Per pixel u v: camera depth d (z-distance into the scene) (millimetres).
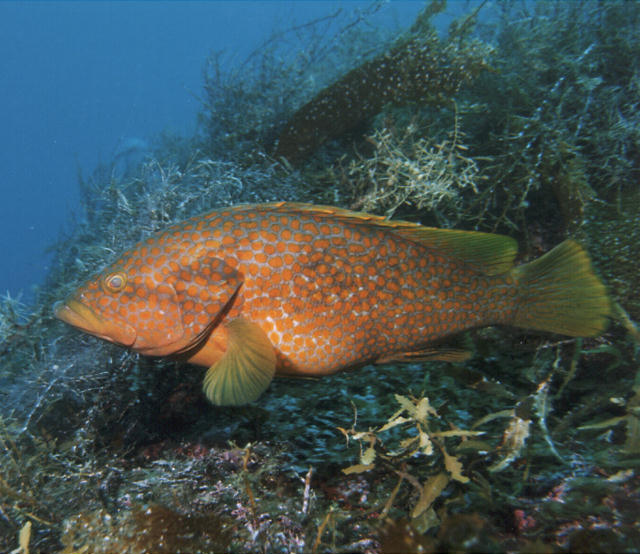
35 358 598
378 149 684
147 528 383
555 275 460
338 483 474
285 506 430
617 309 483
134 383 573
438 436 415
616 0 784
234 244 441
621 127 680
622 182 679
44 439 529
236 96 882
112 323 443
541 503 404
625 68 750
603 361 538
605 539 347
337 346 448
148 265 441
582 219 615
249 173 698
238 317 442
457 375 504
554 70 758
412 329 455
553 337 559
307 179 723
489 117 770
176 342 445
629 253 575
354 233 448
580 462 435
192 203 673
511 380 556
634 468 414
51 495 465
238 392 414
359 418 518
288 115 870
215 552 381
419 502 396
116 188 697
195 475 480
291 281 440
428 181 655
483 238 450
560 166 660
